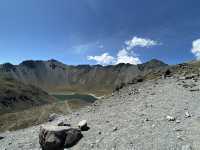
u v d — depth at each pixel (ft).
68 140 54.29
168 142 46.37
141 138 50.14
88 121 69.72
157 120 59.11
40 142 55.88
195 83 96.17
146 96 88.33
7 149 61.41
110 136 54.24
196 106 65.82
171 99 76.84
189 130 50.31
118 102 91.56
